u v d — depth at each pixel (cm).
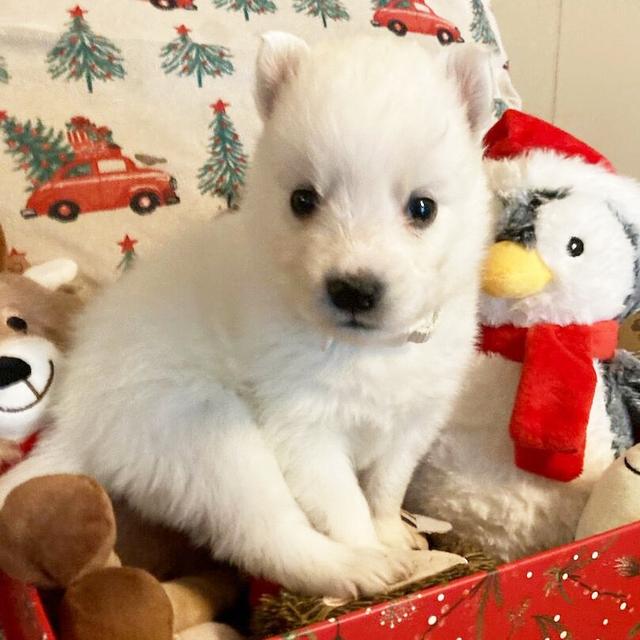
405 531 38
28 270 39
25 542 27
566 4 72
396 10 57
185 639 30
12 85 46
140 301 37
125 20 49
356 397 34
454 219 32
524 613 29
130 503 35
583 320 39
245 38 52
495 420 39
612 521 34
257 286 34
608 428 39
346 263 29
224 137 50
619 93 74
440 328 35
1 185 44
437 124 30
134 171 47
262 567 32
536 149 40
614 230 38
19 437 35
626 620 32
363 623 26
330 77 30
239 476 33
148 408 34
